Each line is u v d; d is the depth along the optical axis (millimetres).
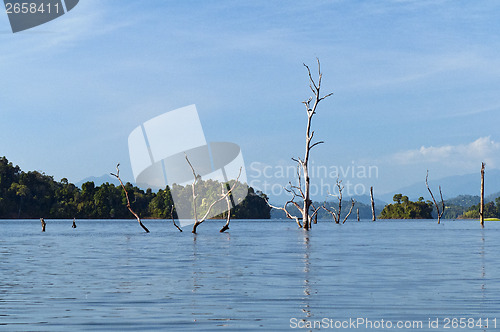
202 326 14242
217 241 57375
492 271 26688
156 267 29109
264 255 37219
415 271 26703
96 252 41156
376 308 16688
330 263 31016
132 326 14242
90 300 18188
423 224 146500
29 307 16938
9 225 128875
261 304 17344
